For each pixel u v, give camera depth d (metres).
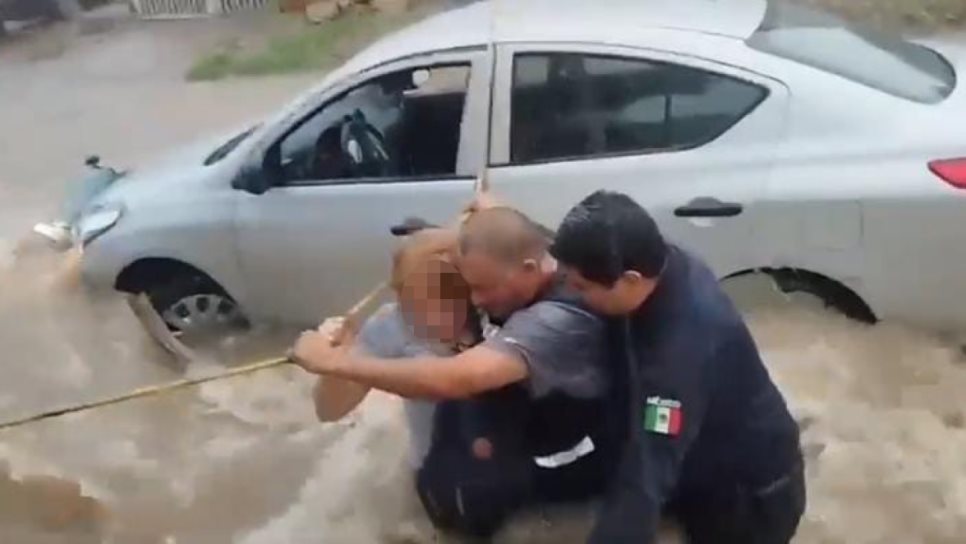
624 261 2.74
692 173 4.95
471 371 2.92
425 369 3.01
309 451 4.87
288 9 14.12
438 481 3.71
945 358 4.82
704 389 2.86
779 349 4.85
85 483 4.77
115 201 6.06
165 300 5.95
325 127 5.49
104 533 4.43
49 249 7.04
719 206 4.89
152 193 5.92
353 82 5.40
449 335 3.38
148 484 4.74
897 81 5.05
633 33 5.07
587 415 3.10
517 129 5.18
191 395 5.37
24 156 10.88
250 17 14.41
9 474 4.80
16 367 5.59
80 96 12.58
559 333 2.92
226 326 5.91
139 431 5.07
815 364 4.81
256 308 5.81
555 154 5.16
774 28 5.21
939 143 4.72
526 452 3.39
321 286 5.63
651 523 2.92
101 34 14.59
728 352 2.88
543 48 5.10
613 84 5.05
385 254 5.43
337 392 3.66
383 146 5.40
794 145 4.88
